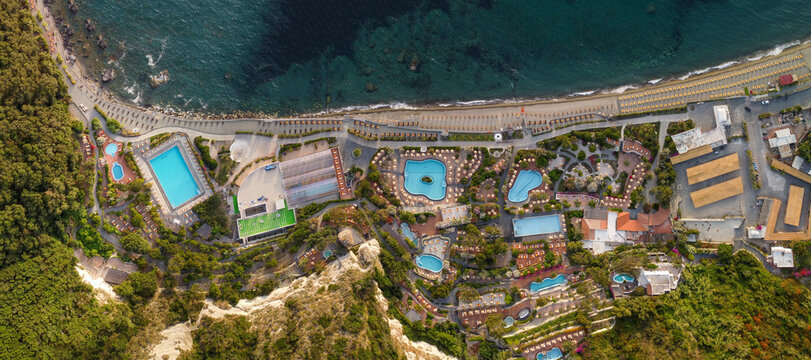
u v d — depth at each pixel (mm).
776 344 73062
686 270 77625
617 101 79625
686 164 79125
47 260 69438
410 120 80250
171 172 78562
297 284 75312
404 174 79688
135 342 69938
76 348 67000
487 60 80312
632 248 78812
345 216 78312
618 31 79812
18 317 66062
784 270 77188
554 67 80125
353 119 80062
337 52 80562
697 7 79562
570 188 78625
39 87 73625
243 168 79188
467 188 79625
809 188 77000
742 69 79375
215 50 80562
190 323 72812
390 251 78875
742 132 78625
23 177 68938
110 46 79812
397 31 80312
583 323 76125
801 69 78812
